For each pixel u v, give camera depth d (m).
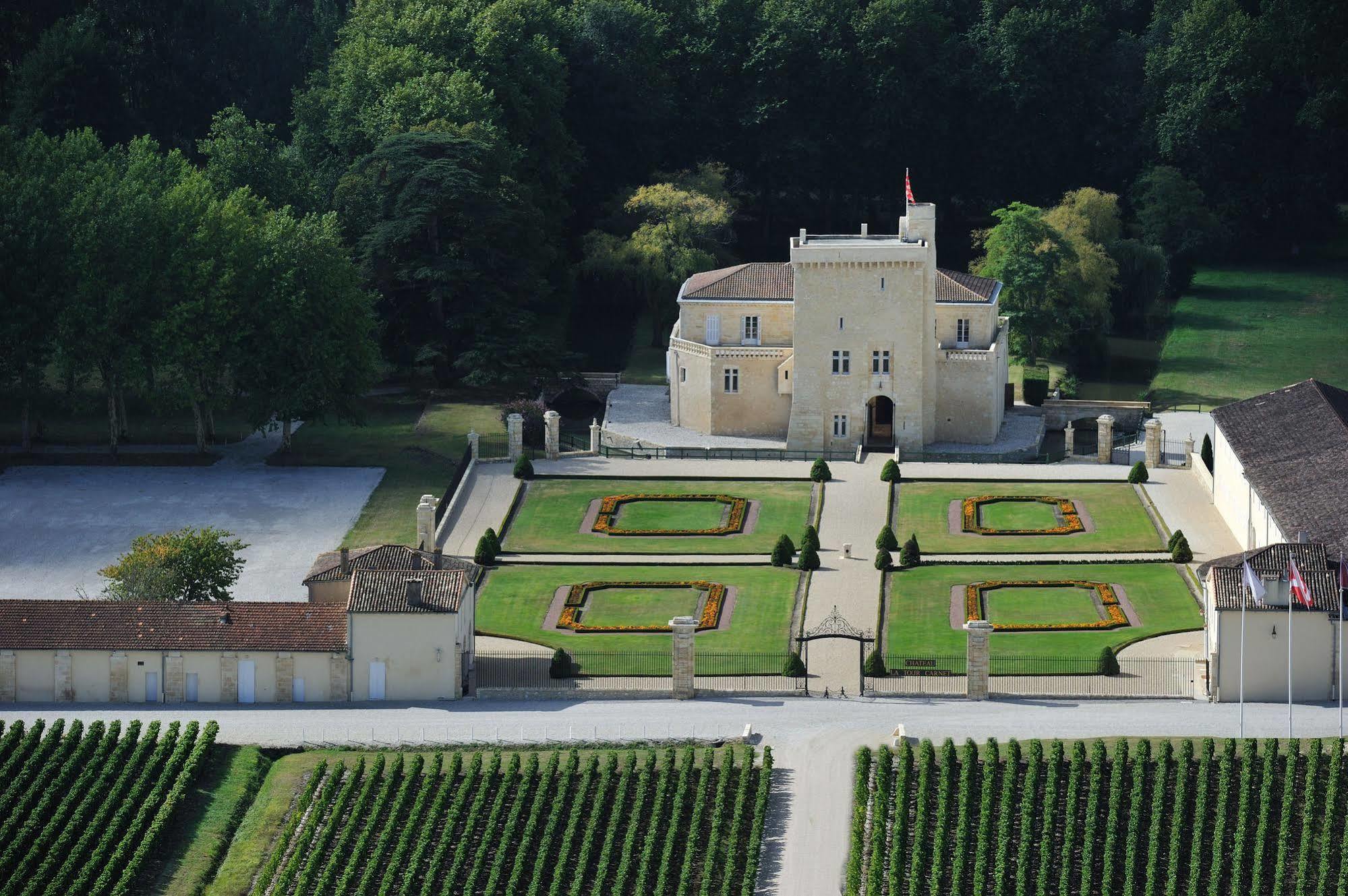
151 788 185.12
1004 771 185.00
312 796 184.12
